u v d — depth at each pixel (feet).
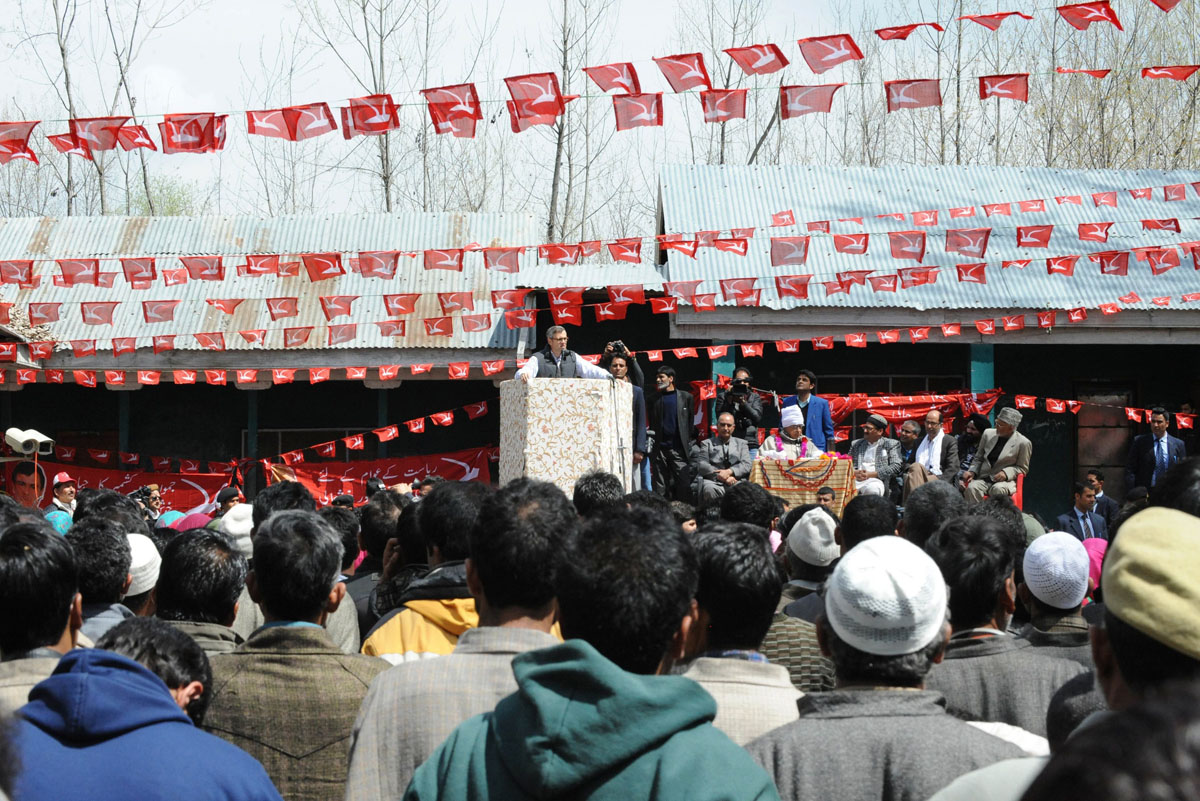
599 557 8.11
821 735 8.65
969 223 51.31
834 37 25.59
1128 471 44.11
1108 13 24.35
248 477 51.75
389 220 56.34
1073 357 52.75
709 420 45.83
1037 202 40.01
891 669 9.12
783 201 52.54
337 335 46.29
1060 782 3.26
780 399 46.26
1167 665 6.29
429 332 40.81
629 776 7.06
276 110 27.09
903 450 40.27
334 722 11.05
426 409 52.65
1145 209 51.93
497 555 10.11
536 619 10.25
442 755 7.80
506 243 54.75
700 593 10.56
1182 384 52.54
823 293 45.93
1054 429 52.65
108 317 37.60
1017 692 11.35
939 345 51.72
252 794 8.18
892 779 8.38
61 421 53.57
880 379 51.62
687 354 45.01
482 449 50.08
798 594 16.15
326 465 49.26
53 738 8.00
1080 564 12.89
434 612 13.02
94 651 8.41
